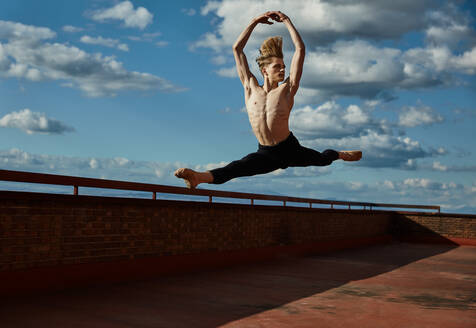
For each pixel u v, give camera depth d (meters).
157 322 4.46
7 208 5.43
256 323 4.51
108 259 6.77
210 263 8.93
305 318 4.78
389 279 8.02
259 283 7.14
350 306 5.50
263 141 3.68
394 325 4.57
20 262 5.56
